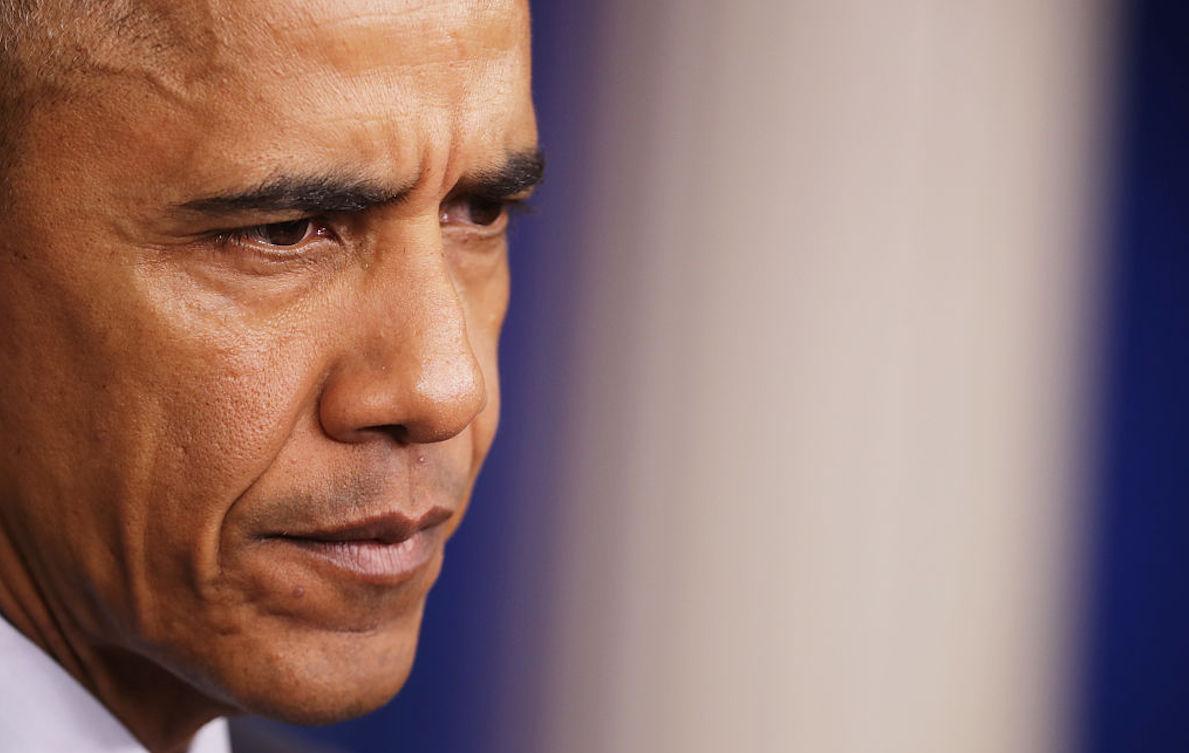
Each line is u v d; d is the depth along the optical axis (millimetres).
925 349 8062
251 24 2203
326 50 2236
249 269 2332
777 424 8242
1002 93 7930
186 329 2307
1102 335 7793
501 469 7918
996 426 7992
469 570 7840
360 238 2387
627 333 8188
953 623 8070
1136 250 7695
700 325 8242
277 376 2352
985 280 7980
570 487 8086
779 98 8180
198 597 2467
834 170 8133
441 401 2361
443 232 2607
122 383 2332
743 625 8289
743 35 8172
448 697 7793
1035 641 7957
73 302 2303
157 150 2227
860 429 8141
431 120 2324
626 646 8258
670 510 8258
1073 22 7816
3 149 2271
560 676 8125
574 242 8008
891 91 8039
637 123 8125
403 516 2508
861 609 8172
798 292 8188
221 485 2369
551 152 7945
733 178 8211
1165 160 7613
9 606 2660
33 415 2387
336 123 2250
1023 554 7973
